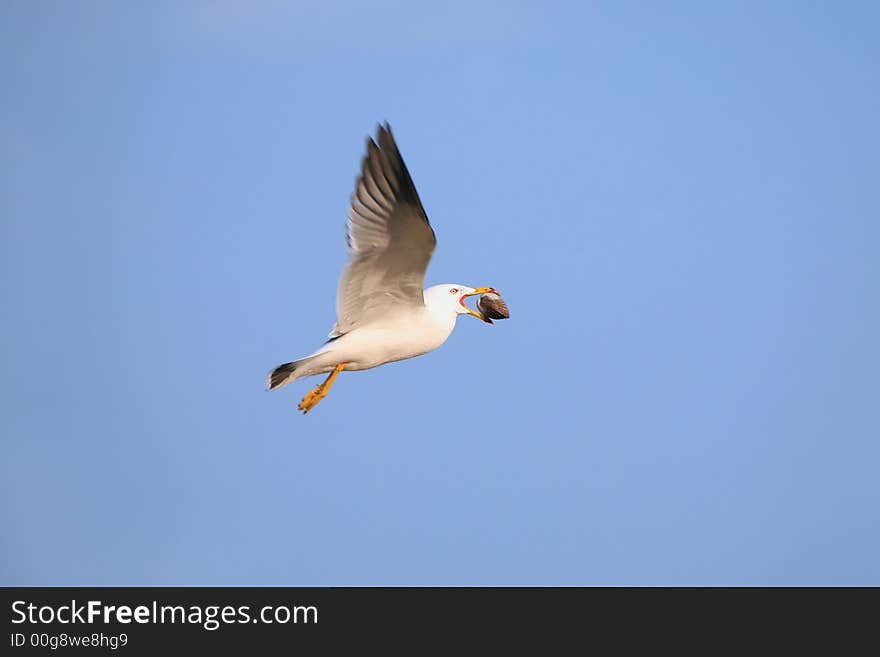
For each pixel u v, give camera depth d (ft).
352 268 47.73
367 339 50.31
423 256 47.37
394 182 44.57
